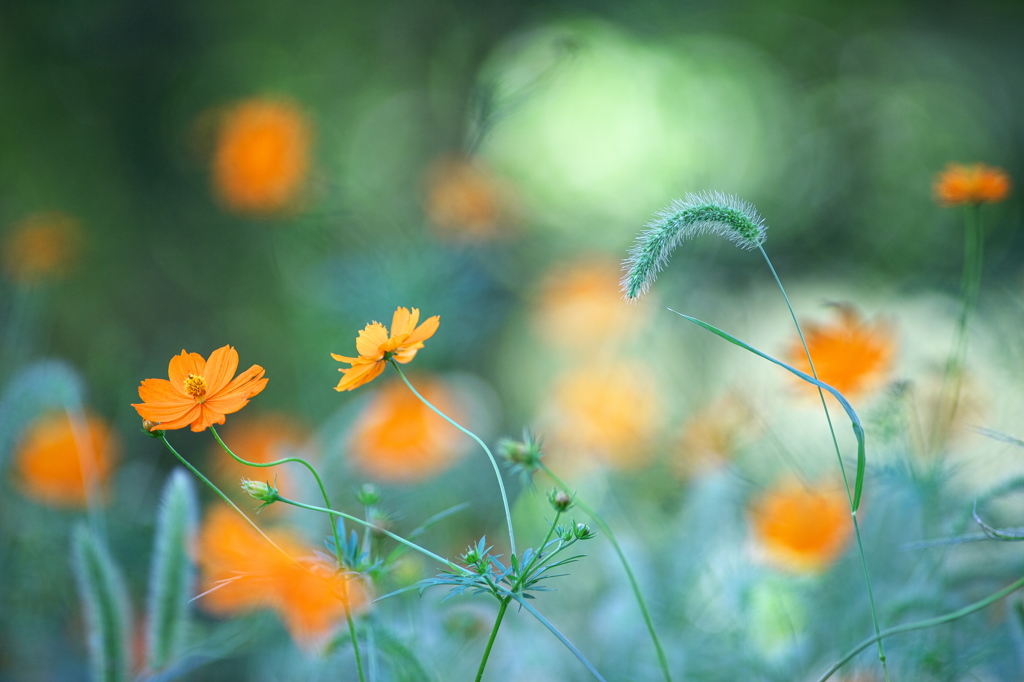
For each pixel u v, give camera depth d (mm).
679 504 2049
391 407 2131
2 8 3338
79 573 1648
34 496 1922
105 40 3559
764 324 3463
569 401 2363
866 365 1712
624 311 2795
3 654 1896
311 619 1636
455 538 2303
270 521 1814
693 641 1811
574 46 2312
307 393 2740
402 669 1547
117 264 3445
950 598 1685
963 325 1671
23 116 3377
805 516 1778
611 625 1805
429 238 2803
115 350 2789
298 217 2699
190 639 1715
